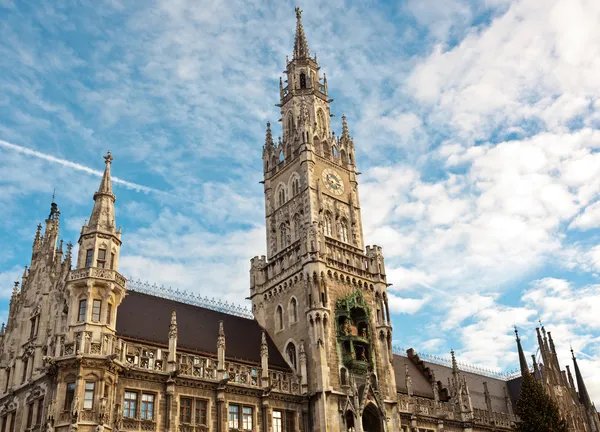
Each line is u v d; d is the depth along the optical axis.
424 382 90.19
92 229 56.16
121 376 52.53
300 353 67.62
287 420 63.34
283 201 82.50
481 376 105.31
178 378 55.81
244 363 64.62
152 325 61.97
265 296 77.50
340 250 76.38
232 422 58.69
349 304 71.50
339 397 65.94
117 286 54.75
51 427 47.53
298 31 95.38
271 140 89.19
